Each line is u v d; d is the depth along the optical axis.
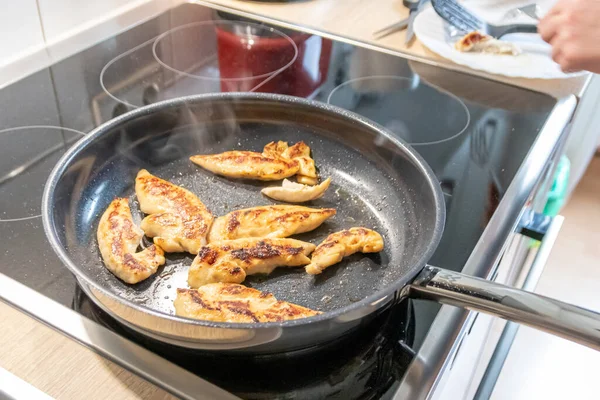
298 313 0.39
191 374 0.36
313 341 0.37
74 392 0.35
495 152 0.60
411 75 0.73
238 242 0.45
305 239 0.49
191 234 0.46
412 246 0.48
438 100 0.68
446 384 0.44
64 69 0.70
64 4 0.73
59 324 0.38
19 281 0.42
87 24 0.77
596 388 1.03
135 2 0.83
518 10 0.87
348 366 0.38
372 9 0.88
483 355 0.63
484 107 0.67
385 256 0.48
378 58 0.76
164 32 0.79
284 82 0.70
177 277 0.44
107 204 0.51
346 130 0.56
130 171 0.54
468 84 0.72
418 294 0.39
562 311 0.35
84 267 0.44
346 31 0.82
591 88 1.00
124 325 0.38
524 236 0.64
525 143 0.61
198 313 0.39
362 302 0.36
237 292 0.41
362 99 0.68
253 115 0.58
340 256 0.46
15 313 0.39
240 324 0.34
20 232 0.47
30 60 0.70
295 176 0.55
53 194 0.44
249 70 0.72
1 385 0.35
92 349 0.37
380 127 0.54
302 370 0.37
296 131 0.58
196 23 0.82
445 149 0.60
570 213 1.38
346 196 0.54
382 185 0.54
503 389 1.01
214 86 0.69
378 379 0.37
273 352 0.37
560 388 1.02
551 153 0.59
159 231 0.47
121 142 0.53
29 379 0.35
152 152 0.55
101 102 0.65
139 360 0.37
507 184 0.55
